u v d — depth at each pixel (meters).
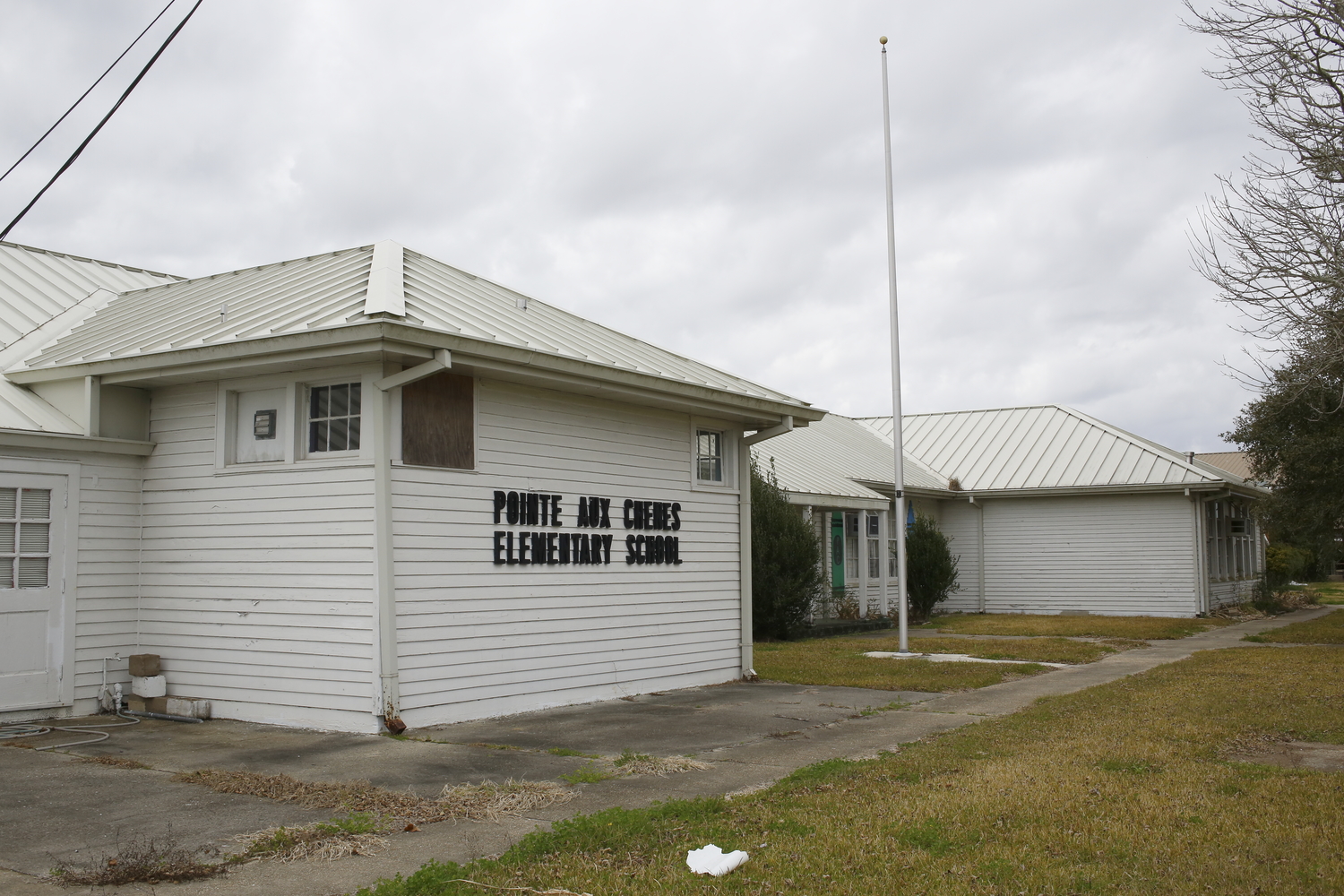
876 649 19.52
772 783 8.12
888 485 28.16
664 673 13.73
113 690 11.40
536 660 11.88
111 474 11.59
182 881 5.74
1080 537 30.22
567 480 12.45
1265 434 23.50
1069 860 5.98
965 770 8.41
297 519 10.77
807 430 30.72
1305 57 10.80
